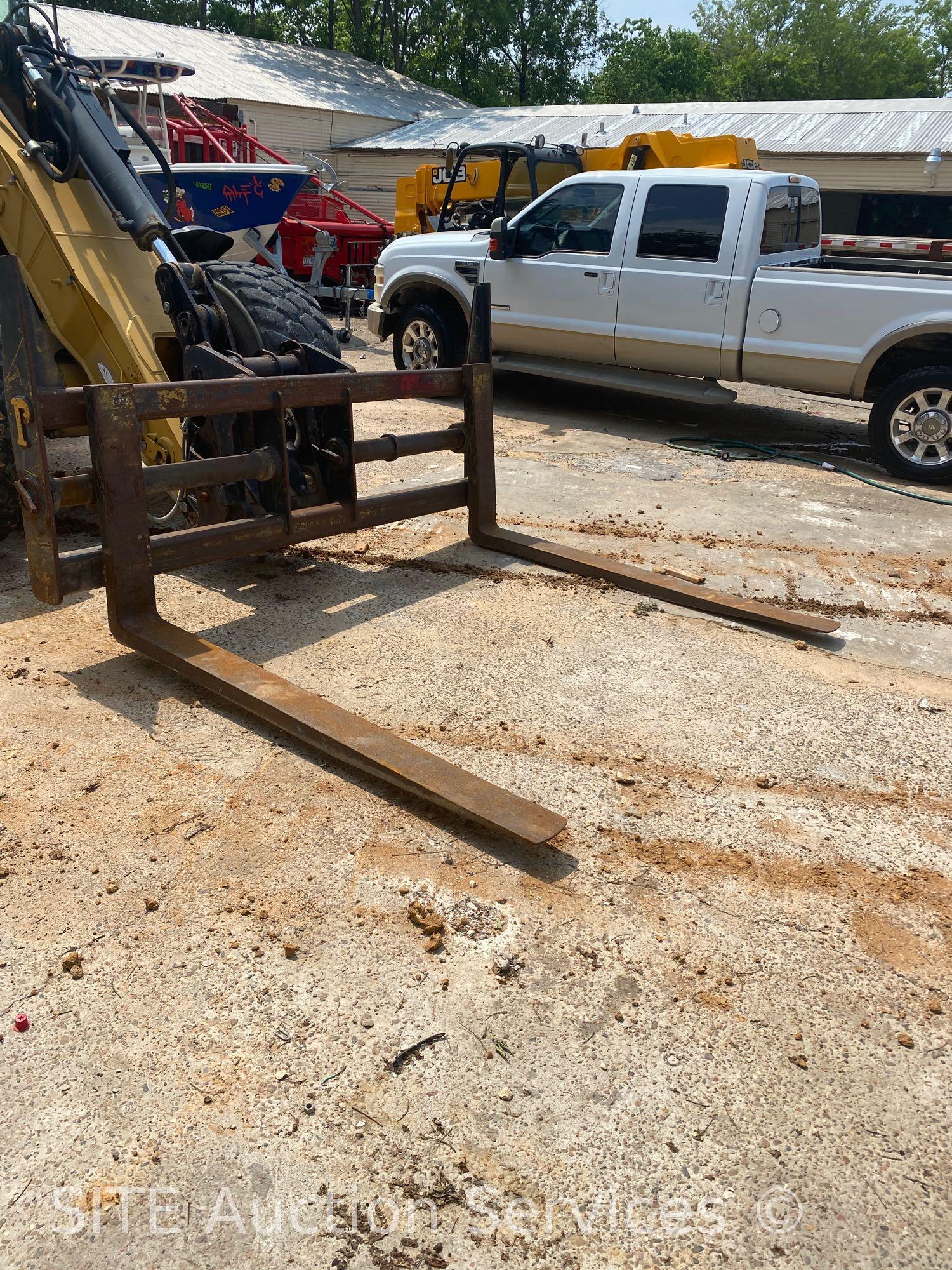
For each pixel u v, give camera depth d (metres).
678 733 3.47
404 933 2.45
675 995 2.30
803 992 2.33
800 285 7.14
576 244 8.20
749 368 7.57
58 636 3.94
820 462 7.50
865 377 7.09
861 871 2.79
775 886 2.71
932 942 2.53
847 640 4.35
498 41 43.22
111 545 3.52
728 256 7.42
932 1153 1.94
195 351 4.13
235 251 12.88
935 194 19.44
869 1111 2.02
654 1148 1.91
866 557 5.44
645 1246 1.73
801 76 48.22
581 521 5.83
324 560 4.95
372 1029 2.16
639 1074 2.08
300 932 2.43
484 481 5.15
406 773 2.87
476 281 8.70
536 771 3.17
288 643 3.96
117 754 3.14
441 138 25.83
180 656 3.47
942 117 21.00
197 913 2.48
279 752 3.20
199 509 4.40
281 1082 2.01
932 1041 2.21
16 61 4.77
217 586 4.54
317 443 4.41
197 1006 2.19
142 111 11.15
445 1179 1.83
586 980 2.33
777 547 5.54
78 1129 1.90
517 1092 2.02
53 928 2.40
